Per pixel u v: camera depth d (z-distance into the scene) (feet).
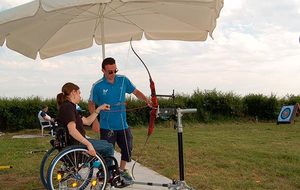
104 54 21.04
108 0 15.17
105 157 16.01
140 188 18.61
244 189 19.12
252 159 28.37
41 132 62.75
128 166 25.48
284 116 68.49
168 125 72.13
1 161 29.30
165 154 31.53
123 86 17.94
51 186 14.82
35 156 32.12
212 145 38.32
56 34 22.15
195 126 72.02
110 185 16.08
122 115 17.89
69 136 15.43
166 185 16.47
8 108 69.67
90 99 18.04
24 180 21.71
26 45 22.07
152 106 16.85
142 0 16.22
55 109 71.41
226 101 81.10
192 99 79.61
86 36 23.53
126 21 22.06
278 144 39.14
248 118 83.71
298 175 22.59
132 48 17.75
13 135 61.00
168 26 22.31
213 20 19.10
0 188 19.70
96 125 18.29
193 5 18.84
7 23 18.16
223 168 25.13
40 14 18.49
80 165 15.06
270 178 21.74
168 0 16.51
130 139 18.12
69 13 19.43
